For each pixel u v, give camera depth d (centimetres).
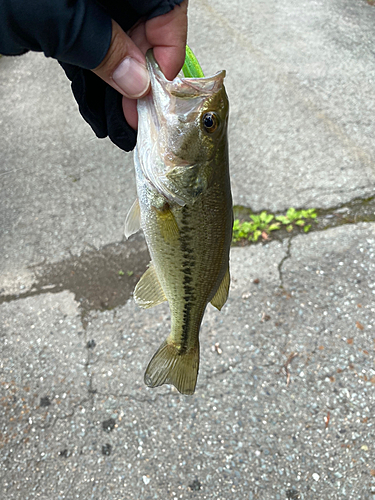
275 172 46
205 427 31
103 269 41
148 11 16
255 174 46
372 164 45
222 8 68
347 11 65
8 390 34
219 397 33
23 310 39
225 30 64
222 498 29
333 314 36
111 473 30
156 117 18
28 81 61
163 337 36
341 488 28
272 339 35
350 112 51
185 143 18
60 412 33
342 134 48
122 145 21
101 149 51
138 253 42
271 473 29
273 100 53
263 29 63
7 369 35
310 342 35
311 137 49
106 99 20
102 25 15
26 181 49
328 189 44
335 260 39
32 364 36
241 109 52
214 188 19
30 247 43
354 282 37
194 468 30
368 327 35
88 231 44
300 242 40
